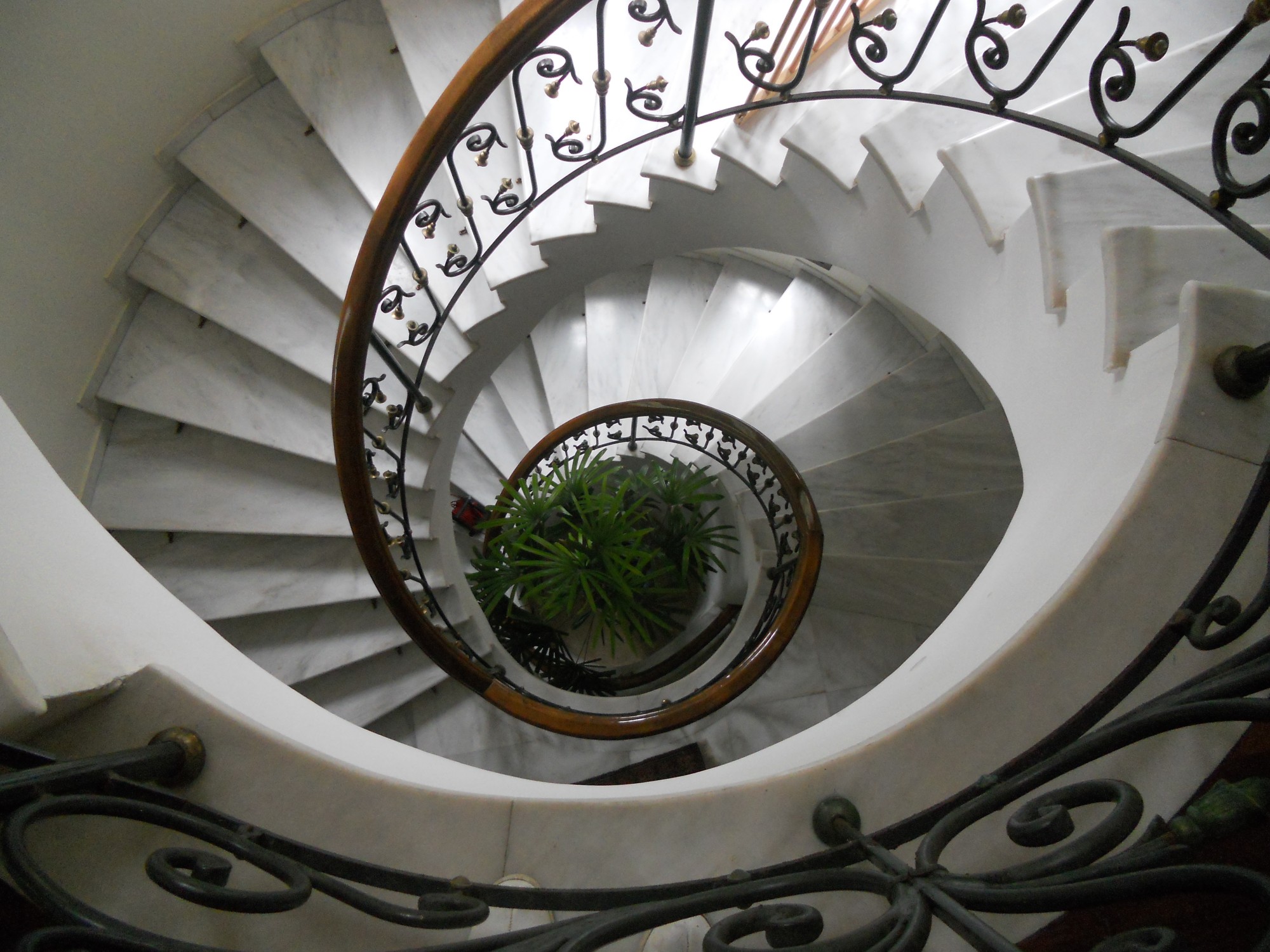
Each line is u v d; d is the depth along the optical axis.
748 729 3.10
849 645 3.22
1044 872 0.59
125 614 0.94
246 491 2.55
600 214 2.41
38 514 0.89
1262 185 0.93
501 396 4.21
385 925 0.84
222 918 0.79
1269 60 0.91
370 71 2.46
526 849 0.94
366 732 1.42
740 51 1.50
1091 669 0.88
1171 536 0.86
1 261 1.98
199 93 2.43
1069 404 1.25
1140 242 1.10
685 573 3.83
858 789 0.94
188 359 2.51
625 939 0.94
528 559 3.68
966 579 2.89
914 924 0.58
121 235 2.40
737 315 3.82
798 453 3.29
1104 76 1.63
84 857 0.76
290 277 2.54
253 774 0.86
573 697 3.54
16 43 1.88
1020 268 1.45
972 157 1.53
